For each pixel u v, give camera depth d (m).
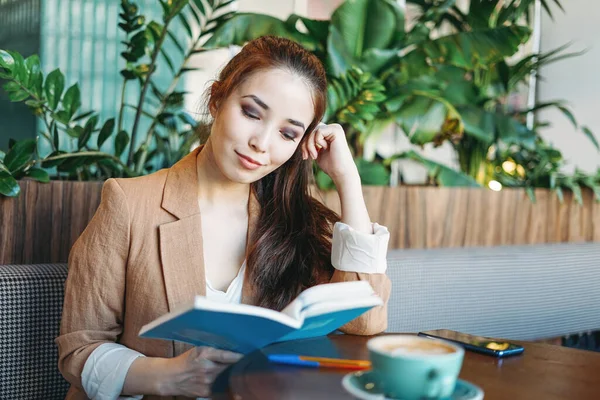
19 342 1.31
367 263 1.20
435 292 1.93
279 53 1.11
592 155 3.21
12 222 1.46
